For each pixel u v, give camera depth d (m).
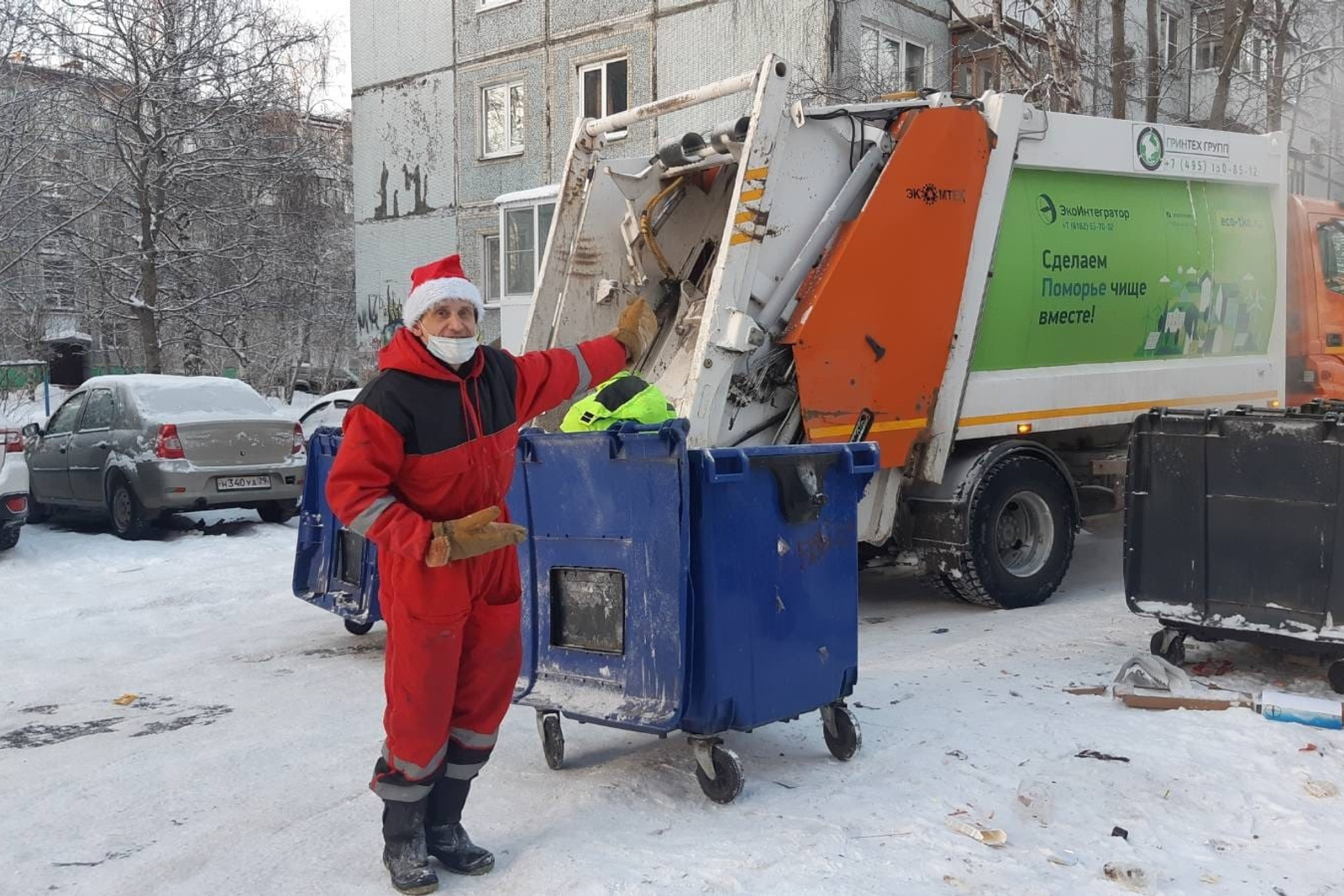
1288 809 3.68
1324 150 20.42
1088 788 3.85
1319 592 4.76
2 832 3.78
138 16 20.11
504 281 13.28
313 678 5.77
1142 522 5.20
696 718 3.73
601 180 6.67
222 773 4.31
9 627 7.05
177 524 11.33
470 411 3.13
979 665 5.53
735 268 5.80
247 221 22.80
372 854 3.52
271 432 10.62
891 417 6.34
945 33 18.98
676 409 5.78
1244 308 8.23
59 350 26.64
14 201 20.30
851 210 6.24
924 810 3.68
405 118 24.34
